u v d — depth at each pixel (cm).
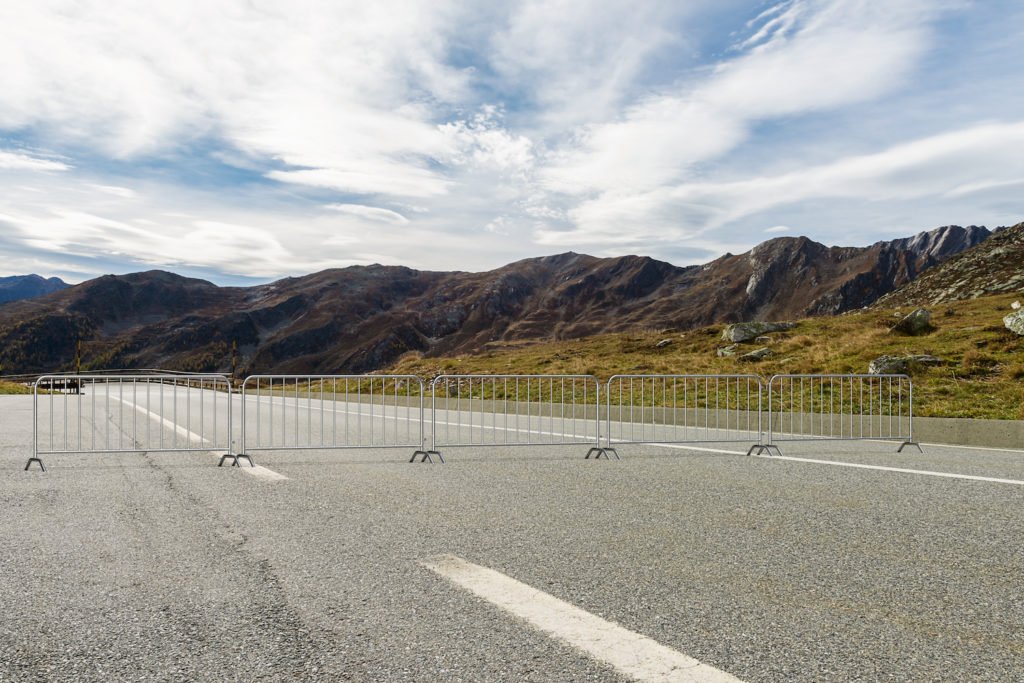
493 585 403
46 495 693
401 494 697
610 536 522
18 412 1992
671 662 299
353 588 399
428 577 420
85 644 320
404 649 312
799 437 1294
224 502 656
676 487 739
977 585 408
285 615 356
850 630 337
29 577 421
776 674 287
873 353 2284
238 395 3403
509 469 880
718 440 1229
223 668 294
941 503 649
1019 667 296
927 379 1825
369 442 1209
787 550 484
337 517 589
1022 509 621
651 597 384
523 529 545
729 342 3297
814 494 695
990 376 1777
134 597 385
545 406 2086
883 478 798
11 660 302
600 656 305
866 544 500
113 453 1043
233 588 400
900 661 302
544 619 349
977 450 1107
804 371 2316
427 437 1288
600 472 849
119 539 514
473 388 2738
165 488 734
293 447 1063
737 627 340
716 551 481
